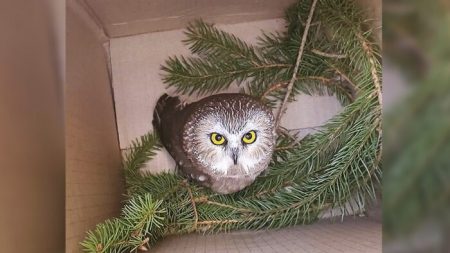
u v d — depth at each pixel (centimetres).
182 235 24
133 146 27
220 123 26
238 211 25
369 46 20
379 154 20
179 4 25
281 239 20
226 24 28
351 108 22
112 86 27
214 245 21
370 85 20
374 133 21
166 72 28
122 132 27
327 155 24
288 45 27
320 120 26
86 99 22
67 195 17
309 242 18
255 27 28
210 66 28
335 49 24
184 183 26
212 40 28
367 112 21
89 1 23
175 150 27
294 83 27
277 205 24
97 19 25
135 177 27
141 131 28
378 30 18
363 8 21
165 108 28
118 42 27
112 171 25
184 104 28
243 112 26
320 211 24
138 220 21
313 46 26
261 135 26
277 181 25
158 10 25
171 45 28
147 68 28
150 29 27
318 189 23
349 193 23
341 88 25
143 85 28
